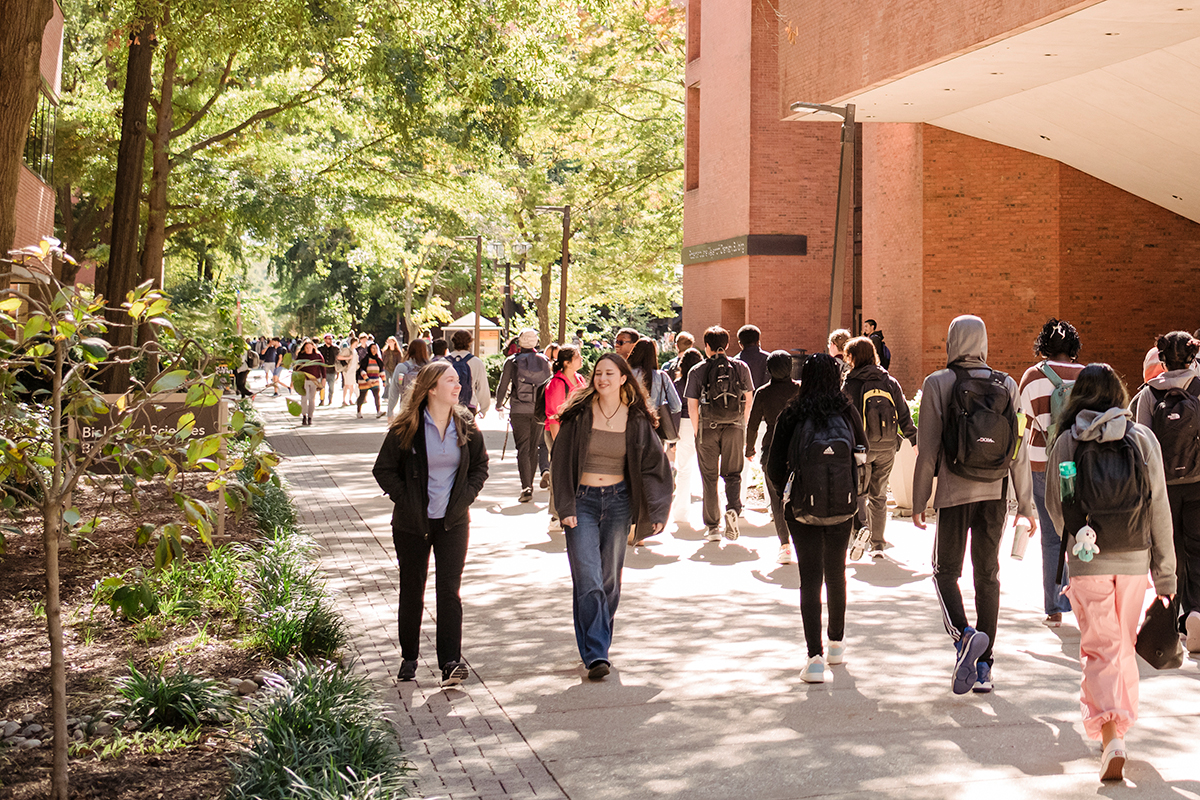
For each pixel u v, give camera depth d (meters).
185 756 4.86
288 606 6.84
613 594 6.52
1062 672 6.21
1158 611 4.86
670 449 12.03
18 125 9.53
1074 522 4.86
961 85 16.53
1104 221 20.42
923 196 20.97
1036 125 18.59
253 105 28.22
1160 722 5.34
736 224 30.48
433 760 4.95
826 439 6.03
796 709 5.61
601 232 41.50
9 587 8.06
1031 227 20.58
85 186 28.39
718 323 32.00
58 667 4.25
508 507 12.97
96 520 4.64
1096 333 20.55
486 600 8.16
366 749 4.68
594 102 38.09
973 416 5.73
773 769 4.79
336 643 6.64
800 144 29.66
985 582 5.89
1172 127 16.45
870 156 23.28
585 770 4.81
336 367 30.39
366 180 29.70
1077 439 4.87
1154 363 7.34
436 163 30.00
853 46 16.92
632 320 61.31
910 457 12.12
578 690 5.97
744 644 6.88
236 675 6.07
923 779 4.66
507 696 5.88
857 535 9.34
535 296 50.97
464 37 18.14
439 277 63.28
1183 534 6.70
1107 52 14.26
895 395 9.26
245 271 48.19
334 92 27.11
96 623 7.11
